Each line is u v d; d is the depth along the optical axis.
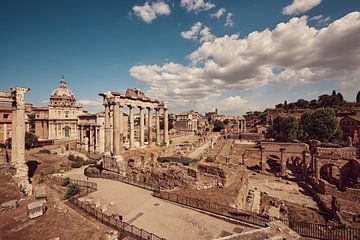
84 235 12.67
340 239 16.44
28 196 21.45
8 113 61.47
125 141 62.50
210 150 59.81
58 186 25.28
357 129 66.94
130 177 27.69
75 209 17.22
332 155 38.84
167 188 23.77
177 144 60.69
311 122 60.59
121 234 13.21
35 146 59.59
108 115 34.59
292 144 55.97
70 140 73.00
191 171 23.25
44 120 78.31
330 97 125.62
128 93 39.84
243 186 24.12
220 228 14.56
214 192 20.78
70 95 87.06
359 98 124.56
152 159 34.94
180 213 17.06
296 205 28.55
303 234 16.58
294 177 43.44
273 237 11.98
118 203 19.44
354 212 23.25
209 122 154.12
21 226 14.14
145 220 15.93
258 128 104.19
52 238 12.41
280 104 160.25
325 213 25.86
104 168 32.75
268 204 25.77
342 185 35.56
